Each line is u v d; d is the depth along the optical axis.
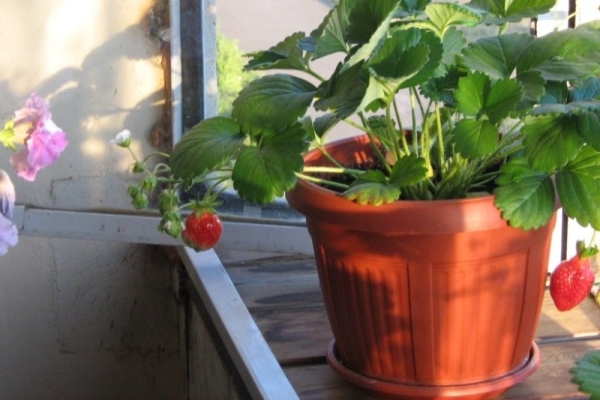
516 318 1.01
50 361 1.71
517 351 1.04
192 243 1.11
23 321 1.68
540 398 1.08
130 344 1.74
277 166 0.93
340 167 1.10
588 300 1.38
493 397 1.08
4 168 1.58
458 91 0.90
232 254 1.64
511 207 0.91
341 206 0.94
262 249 1.64
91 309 1.70
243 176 0.94
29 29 1.52
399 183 0.92
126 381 1.76
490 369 1.03
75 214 1.61
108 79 1.56
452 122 1.17
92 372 1.74
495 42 0.98
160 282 1.72
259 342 1.23
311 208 0.98
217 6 1.55
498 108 0.88
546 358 1.19
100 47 1.54
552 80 0.91
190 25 1.55
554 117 0.90
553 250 1.54
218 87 1.60
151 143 1.60
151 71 1.56
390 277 0.97
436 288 0.96
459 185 1.00
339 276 1.02
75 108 1.57
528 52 0.95
